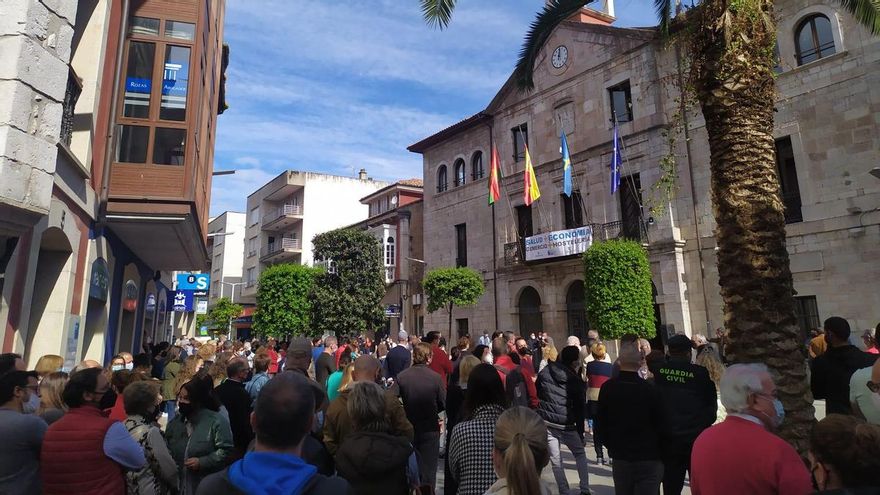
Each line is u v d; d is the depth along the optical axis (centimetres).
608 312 1745
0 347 709
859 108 1537
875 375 362
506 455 255
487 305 2641
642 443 474
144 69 1189
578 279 2248
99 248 1154
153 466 422
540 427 276
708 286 1827
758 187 557
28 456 358
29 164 661
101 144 1098
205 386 480
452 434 385
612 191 1986
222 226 6638
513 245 2505
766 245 543
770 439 284
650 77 2066
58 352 940
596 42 2291
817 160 1605
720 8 591
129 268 1576
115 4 1136
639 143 2066
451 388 659
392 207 3831
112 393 572
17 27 654
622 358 510
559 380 711
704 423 499
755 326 530
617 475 483
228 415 520
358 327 2902
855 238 1514
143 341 1922
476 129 2859
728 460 286
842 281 1523
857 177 1526
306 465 209
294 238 4878
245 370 565
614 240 1895
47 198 688
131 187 1147
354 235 3041
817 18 1644
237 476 201
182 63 1217
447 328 2841
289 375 229
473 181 2820
